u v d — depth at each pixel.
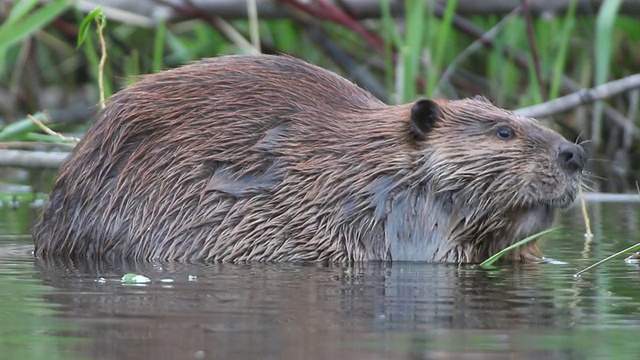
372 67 18.64
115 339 6.53
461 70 17.75
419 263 10.29
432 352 6.24
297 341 6.49
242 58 10.98
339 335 6.68
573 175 10.46
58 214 10.66
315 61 17.73
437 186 10.50
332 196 10.45
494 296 8.13
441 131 10.59
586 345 6.49
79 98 20.77
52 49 19.84
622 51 17.41
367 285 8.67
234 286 8.55
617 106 17.91
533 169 10.38
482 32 16.53
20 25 13.36
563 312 7.50
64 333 6.70
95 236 10.51
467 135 10.52
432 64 15.35
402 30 17.17
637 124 17.83
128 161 10.51
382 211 10.45
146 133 10.55
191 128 10.53
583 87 16.86
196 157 10.45
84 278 8.99
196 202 10.41
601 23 13.79
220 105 10.60
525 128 10.54
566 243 11.54
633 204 15.22
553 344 6.50
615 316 7.36
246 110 10.60
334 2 16.25
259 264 10.13
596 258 10.47
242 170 10.46
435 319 7.20
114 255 10.47
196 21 16.56
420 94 16.11
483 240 10.64
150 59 18.50
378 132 10.62
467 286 8.66
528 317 7.30
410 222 10.47
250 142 10.52
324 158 10.52
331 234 10.39
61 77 20.48
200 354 6.14
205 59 11.05
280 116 10.62
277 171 10.48
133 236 10.41
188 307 7.55
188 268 9.76
